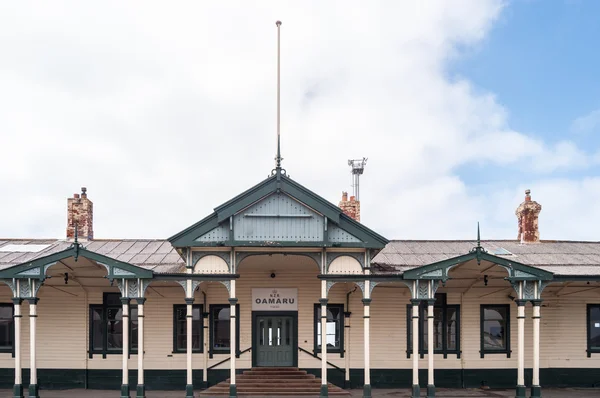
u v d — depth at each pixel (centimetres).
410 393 2291
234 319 2059
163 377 2403
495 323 2486
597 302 2505
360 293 2462
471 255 2077
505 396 2222
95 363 2406
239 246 2059
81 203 2716
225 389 2231
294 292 2469
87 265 2192
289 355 2441
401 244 2695
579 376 2464
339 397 2169
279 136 2098
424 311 2477
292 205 2075
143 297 2052
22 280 2058
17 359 2055
